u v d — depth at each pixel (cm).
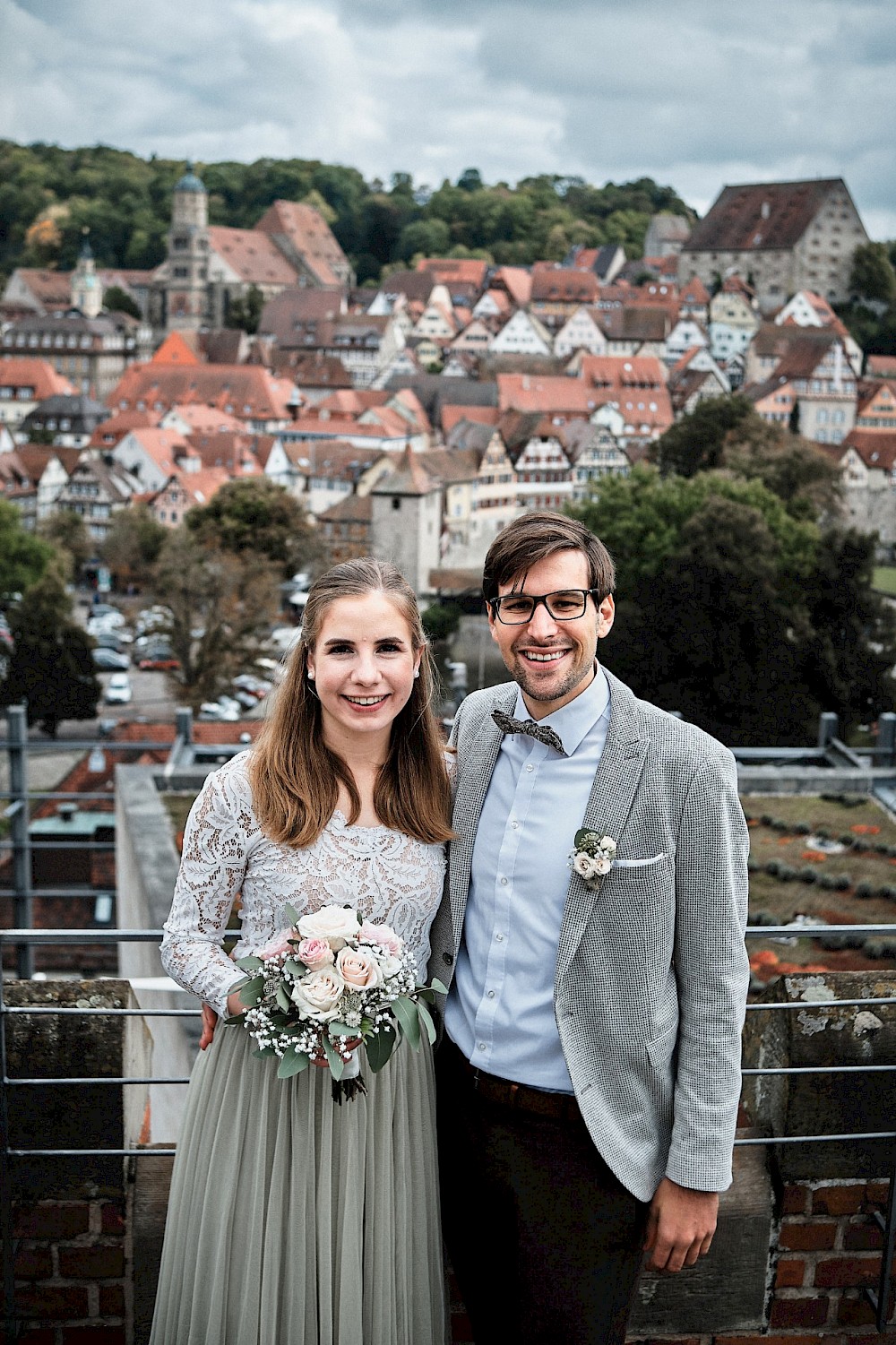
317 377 13962
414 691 319
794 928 331
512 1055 309
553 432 10438
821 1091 362
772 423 8775
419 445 11225
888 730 1356
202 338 14525
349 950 292
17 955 1370
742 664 4253
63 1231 359
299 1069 292
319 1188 311
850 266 18250
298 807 307
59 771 4931
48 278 18825
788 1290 372
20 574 7669
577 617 302
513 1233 314
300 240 19562
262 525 7581
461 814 318
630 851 299
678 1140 298
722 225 18600
